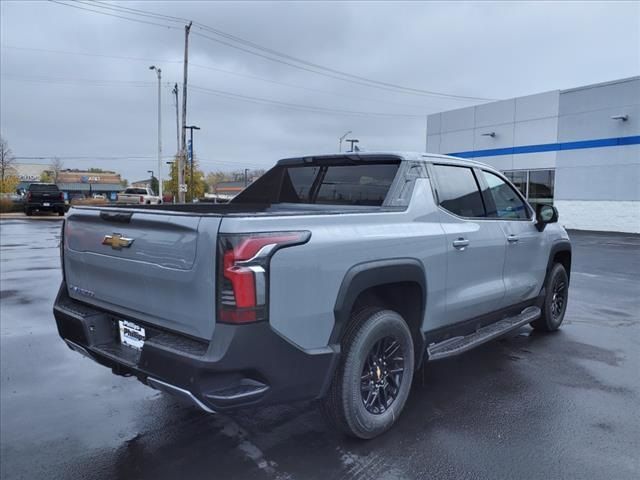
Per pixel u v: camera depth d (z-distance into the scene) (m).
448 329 3.99
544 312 5.77
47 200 32.09
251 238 2.56
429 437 3.42
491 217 4.59
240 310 2.51
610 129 20.44
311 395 2.92
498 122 24.62
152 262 2.88
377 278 3.17
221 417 3.74
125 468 3.08
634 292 8.54
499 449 3.26
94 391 4.23
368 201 4.17
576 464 3.08
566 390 4.25
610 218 20.67
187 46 32.06
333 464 3.09
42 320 6.46
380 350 3.40
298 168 4.87
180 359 2.60
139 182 116.69
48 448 3.31
